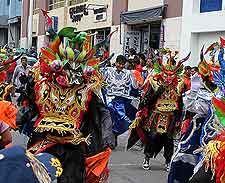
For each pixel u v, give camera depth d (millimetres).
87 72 5527
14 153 2453
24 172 2424
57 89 5496
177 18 19109
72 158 5375
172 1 19469
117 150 10648
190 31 18219
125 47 23359
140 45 23234
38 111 5727
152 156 8977
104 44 5812
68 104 5488
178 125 8891
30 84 5852
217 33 17078
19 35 46406
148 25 22203
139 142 10680
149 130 8953
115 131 10453
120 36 23797
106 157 5754
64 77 5445
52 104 5484
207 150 3830
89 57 5605
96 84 5621
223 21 16531
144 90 9148
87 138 5551
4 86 4801
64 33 5582
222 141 3811
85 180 5480
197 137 6484
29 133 6270
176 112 8906
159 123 8898
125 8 23766
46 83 5516
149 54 17656
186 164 6527
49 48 5539
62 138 5414
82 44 5621
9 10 49062
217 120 4324
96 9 26938
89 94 5586
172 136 8875
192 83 6527
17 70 14328
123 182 7898
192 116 6711
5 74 4938
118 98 10594
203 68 6301
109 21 25578
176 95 8961
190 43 18219
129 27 23328
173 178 6629
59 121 5453
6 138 3682
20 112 5875
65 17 31672
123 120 10477
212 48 6266
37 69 5633
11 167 2408
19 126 5883
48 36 5785
